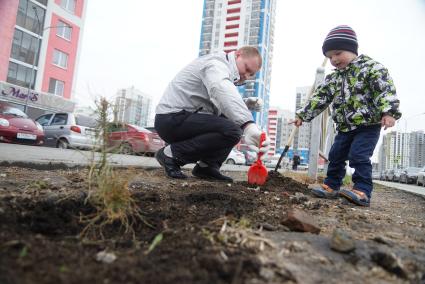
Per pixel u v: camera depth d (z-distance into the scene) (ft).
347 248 3.87
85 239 3.84
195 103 10.69
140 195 6.24
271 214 5.95
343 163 10.37
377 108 9.11
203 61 10.26
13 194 5.73
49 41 76.54
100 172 4.71
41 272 2.86
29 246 3.33
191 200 6.48
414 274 3.50
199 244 3.70
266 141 9.40
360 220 6.36
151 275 2.93
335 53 9.98
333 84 10.54
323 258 3.68
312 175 16.63
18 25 71.15
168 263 3.21
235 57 10.26
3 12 67.97
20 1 70.74
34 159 13.33
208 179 11.67
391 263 3.53
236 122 9.17
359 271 3.47
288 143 11.75
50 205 4.79
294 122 11.55
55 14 76.95
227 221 4.64
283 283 3.03
